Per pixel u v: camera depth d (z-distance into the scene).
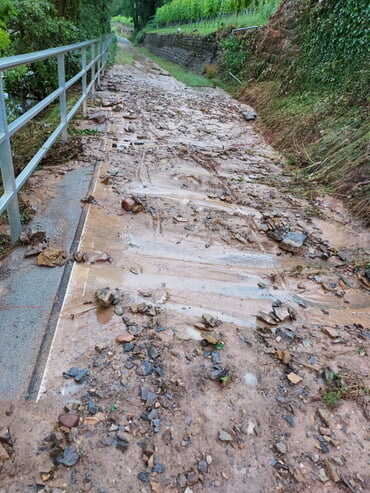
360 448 1.38
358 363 1.76
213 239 2.72
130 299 1.96
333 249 2.80
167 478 1.21
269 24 8.94
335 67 5.62
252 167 4.39
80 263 2.17
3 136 1.93
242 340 1.80
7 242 2.28
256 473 1.26
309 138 4.83
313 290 2.30
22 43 6.14
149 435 1.33
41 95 6.99
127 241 2.51
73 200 2.88
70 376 1.50
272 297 2.19
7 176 2.08
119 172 3.54
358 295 2.29
